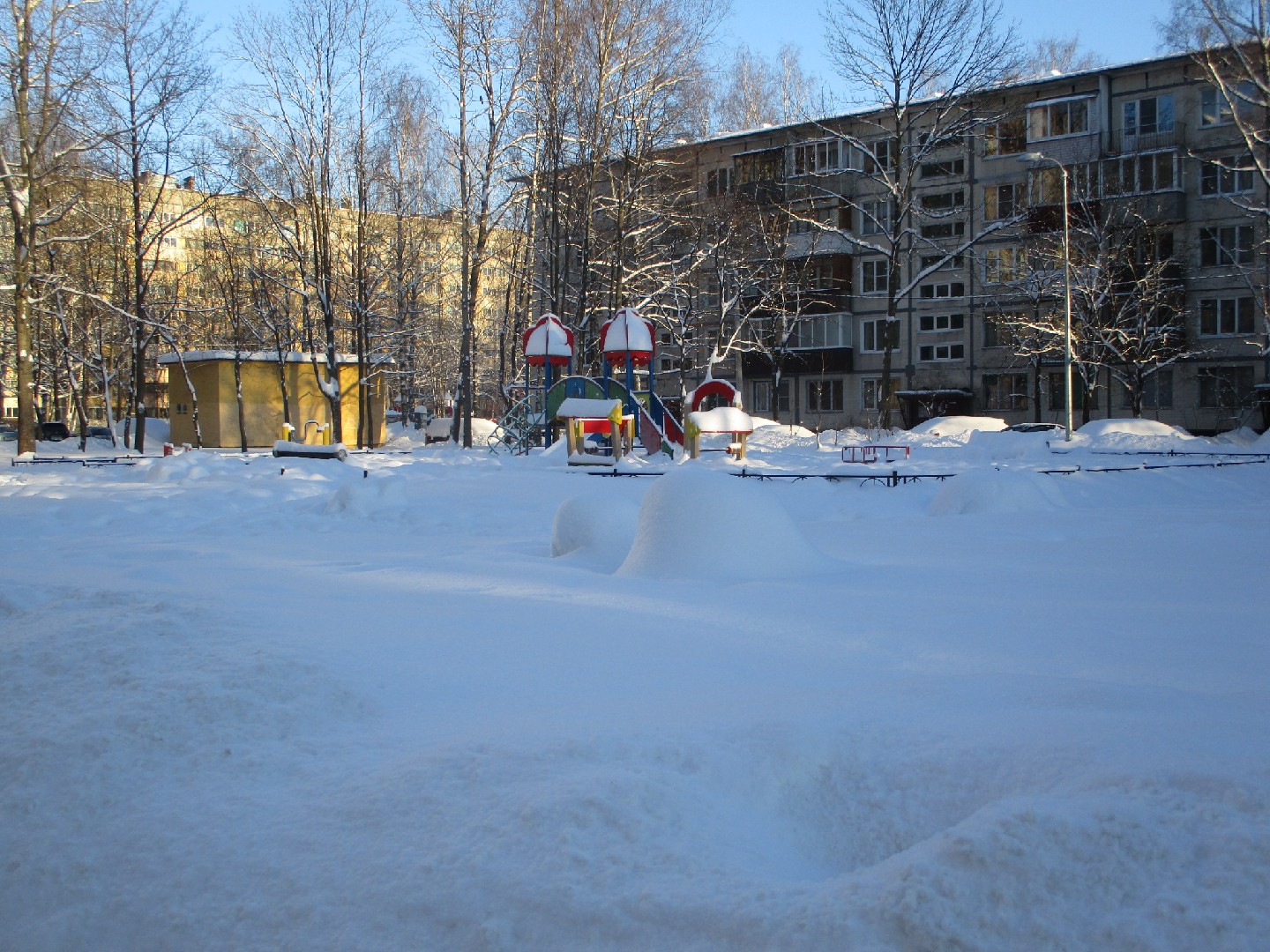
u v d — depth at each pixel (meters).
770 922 2.42
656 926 2.47
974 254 47.78
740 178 50.38
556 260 38.16
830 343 50.81
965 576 7.44
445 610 6.18
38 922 2.91
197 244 54.19
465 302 37.31
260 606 6.09
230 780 3.51
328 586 7.27
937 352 49.34
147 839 3.15
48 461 26.73
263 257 45.19
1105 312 40.84
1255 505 14.84
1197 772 2.85
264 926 2.70
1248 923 2.24
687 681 4.49
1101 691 4.02
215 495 16.08
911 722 3.64
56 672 4.52
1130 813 2.61
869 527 11.24
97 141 30.47
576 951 2.46
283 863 2.94
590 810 2.89
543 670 4.75
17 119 30.47
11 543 11.66
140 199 37.94
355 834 3.02
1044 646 5.08
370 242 43.78
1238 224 41.78
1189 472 19.30
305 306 42.12
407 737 3.81
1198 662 4.71
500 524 13.16
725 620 5.85
